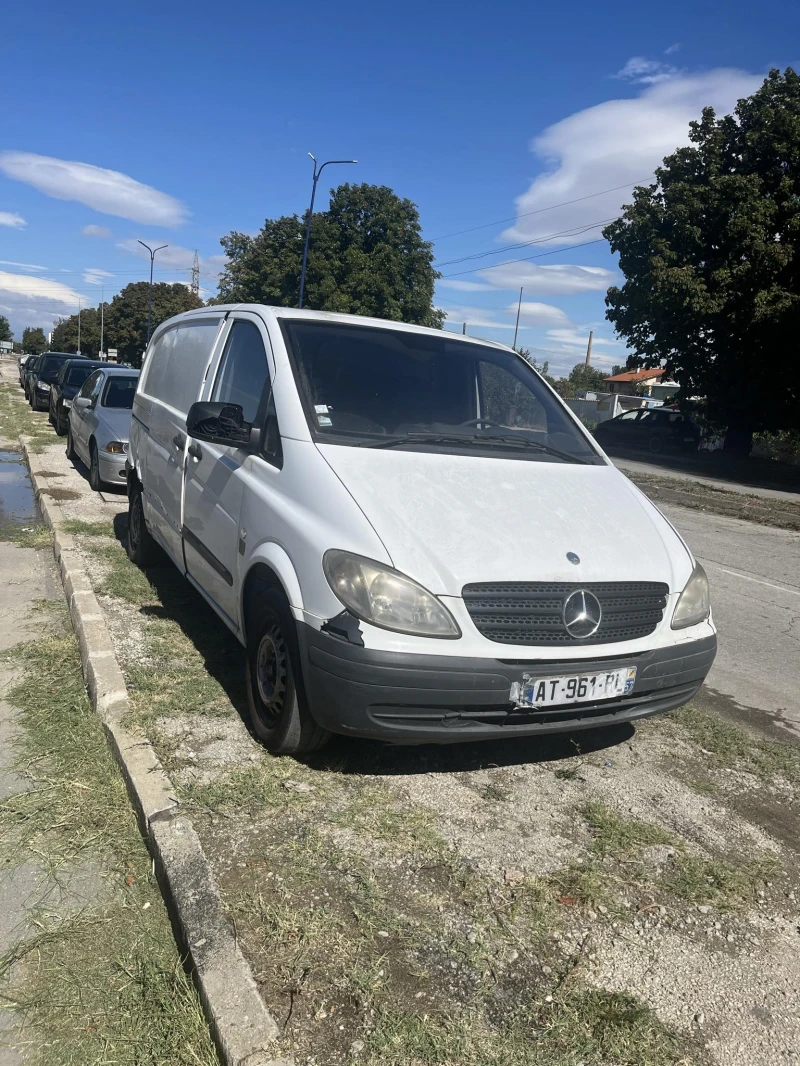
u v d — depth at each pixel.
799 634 6.58
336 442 3.68
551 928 2.70
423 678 3.01
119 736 3.59
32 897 2.70
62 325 141.38
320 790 3.38
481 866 2.98
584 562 3.37
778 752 4.17
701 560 9.48
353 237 48.03
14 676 4.37
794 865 3.19
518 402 4.65
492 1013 2.33
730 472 22.83
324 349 4.22
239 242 58.22
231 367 4.69
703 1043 2.29
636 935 2.71
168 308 85.56
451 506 3.41
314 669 3.14
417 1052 2.16
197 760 3.54
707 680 5.35
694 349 24.42
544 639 3.21
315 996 2.32
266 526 3.60
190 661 4.67
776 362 22.73
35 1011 2.25
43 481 10.55
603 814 3.38
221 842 2.98
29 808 3.16
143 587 6.02
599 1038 2.26
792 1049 2.29
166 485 5.42
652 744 4.18
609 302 25.67
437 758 3.76
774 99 23.09
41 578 6.32
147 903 2.70
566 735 4.17
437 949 2.55
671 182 23.94
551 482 3.90
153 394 6.35
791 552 10.41
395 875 2.88
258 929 2.56
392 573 3.06
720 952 2.67
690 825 3.40
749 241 21.52
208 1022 2.20
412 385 4.28
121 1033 2.19
